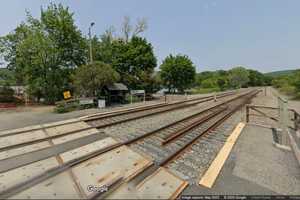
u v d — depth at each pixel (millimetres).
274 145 6598
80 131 8047
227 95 36812
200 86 80500
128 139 7000
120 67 34969
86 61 30438
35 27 26250
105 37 38188
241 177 4316
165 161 4945
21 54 24672
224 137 7555
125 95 26000
